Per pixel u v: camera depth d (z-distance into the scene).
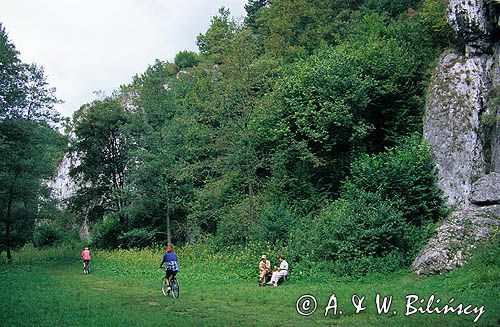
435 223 19.56
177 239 37.22
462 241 16.55
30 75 33.91
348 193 21.69
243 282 19.58
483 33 21.08
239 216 24.73
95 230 48.38
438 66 23.20
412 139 22.98
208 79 26.45
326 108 24.47
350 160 25.05
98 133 41.94
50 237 50.44
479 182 18.84
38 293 15.53
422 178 20.45
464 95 21.11
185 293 16.58
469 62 21.62
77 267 29.56
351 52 27.66
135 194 36.19
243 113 25.00
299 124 25.12
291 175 26.28
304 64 27.98
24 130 32.06
